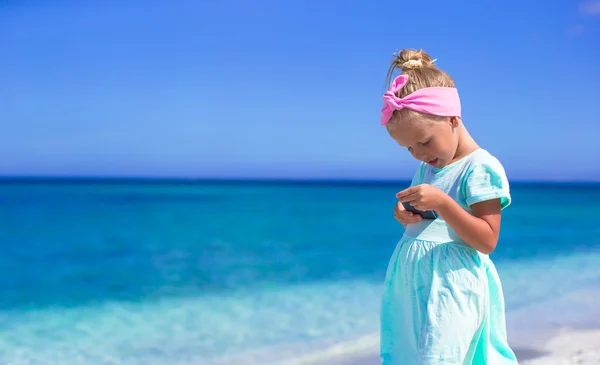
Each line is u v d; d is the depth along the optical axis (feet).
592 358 14.44
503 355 8.59
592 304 21.22
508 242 45.03
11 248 46.98
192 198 160.66
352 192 250.57
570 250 39.37
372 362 15.08
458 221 7.68
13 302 24.94
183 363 15.56
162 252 43.24
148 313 21.93
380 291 25.38
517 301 21.93
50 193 186.70
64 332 19.38
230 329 18.98
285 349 16.44
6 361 16.15
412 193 7.75
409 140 8.15
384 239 51.55
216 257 39.78
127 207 109.70
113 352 16.81
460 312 7.81
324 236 54.49
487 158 8.05
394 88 8.18
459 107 8.29
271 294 25.05
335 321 19.70
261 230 61.46
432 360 7.64
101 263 38.27
